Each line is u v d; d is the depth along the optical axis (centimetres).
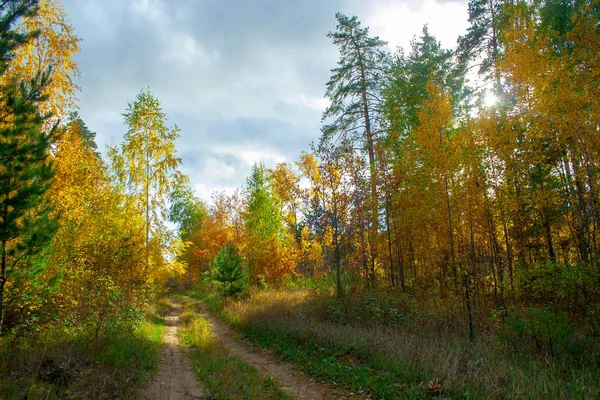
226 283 2188
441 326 1075
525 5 1256
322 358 871
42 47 1078
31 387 501
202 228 3816
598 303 938
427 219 1454
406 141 1652
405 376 657
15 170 625
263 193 2808
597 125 1035
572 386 582
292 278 2638
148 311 1777
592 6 1126
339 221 1479
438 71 1947
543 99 1132
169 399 632
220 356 991
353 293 1376
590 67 1089
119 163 1800
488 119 1241
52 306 841
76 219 1109
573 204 1157
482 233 1338
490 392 555
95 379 603
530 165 1195
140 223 1747
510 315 988
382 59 2059
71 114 1160
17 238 692
